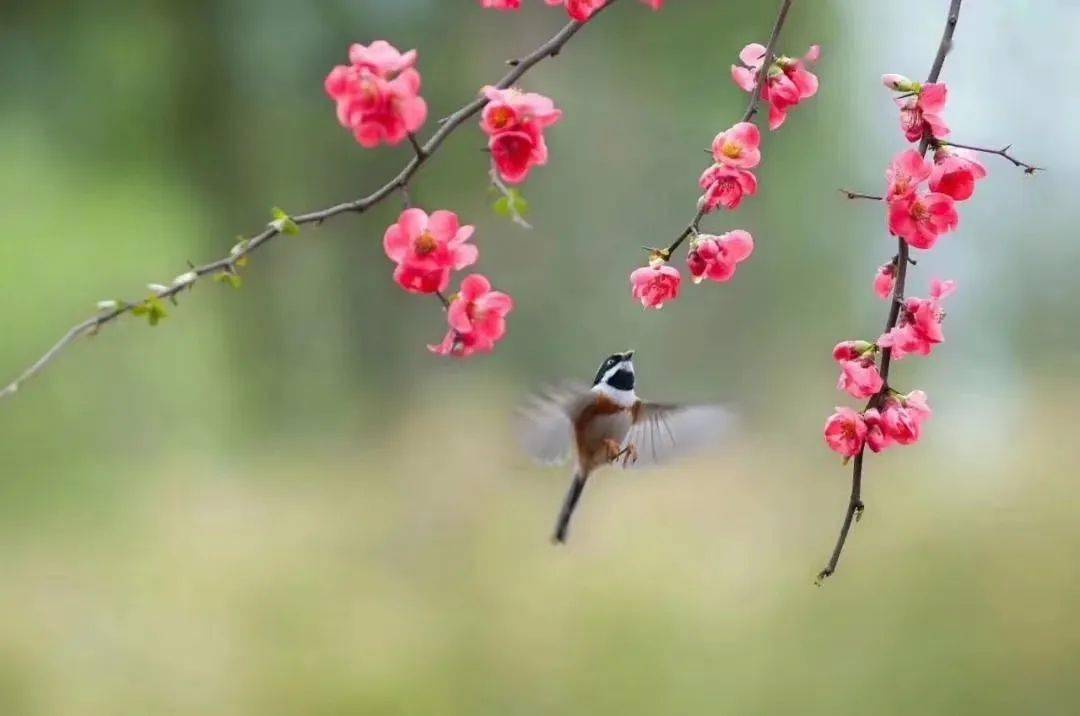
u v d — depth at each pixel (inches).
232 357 623.2
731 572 491.5
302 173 637.9
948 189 265.4
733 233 266.4
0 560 508.4
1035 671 417.4
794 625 452.8
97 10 611.8
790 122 629.6
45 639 455.8
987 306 629.6
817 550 500.7
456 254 264.2
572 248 647.1
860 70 615.2
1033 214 614.5
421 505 551.5
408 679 433.1
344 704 422.6
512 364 641.6
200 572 499.2
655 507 536.4
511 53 641.6
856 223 637.3
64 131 615.5
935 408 608.4
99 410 595.8
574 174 647.8
